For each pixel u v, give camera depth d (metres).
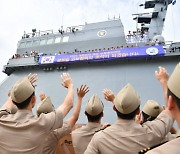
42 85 24.72
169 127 2.58
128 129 2.53
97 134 2.65
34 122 2.51
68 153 4.00
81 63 24.62
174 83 1.21
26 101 2.69
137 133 2.48
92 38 25.80
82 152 3.50
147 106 3.56
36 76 3.44
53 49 27.28
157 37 22.92
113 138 2.51
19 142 2.44
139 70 21.86
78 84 22.84
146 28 27.17
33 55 27.12
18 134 2.48
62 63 24.92
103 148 2.50
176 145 1.16
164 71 2.99
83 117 20.16
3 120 2.62
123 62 22.98
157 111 3.44
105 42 24.83
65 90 23.42
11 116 2.70
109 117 19.42
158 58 21.88
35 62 26.25
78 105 3.73
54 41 27.95
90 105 3.56
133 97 2.62
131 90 2.69
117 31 25.17
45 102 3.55
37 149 2.49
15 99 2.66
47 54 27.06
